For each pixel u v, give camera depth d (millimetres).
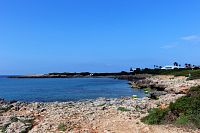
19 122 24891
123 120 23422
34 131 21516
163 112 22672
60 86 120750
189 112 21438
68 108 33156
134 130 20047
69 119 24688
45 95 77312
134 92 80812
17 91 95500
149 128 20297
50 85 131750
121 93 78812
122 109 29781
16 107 35938
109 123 22453
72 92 86688
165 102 35781
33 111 32031
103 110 29516
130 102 38250
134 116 25234
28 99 67125
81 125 22109
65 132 20297
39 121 25078
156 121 21844
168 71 172375
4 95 80812
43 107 35844
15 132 22016
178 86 70312
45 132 20812
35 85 134375
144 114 26172
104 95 74062
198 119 20625
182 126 20422
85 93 82125
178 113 22141
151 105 33281
